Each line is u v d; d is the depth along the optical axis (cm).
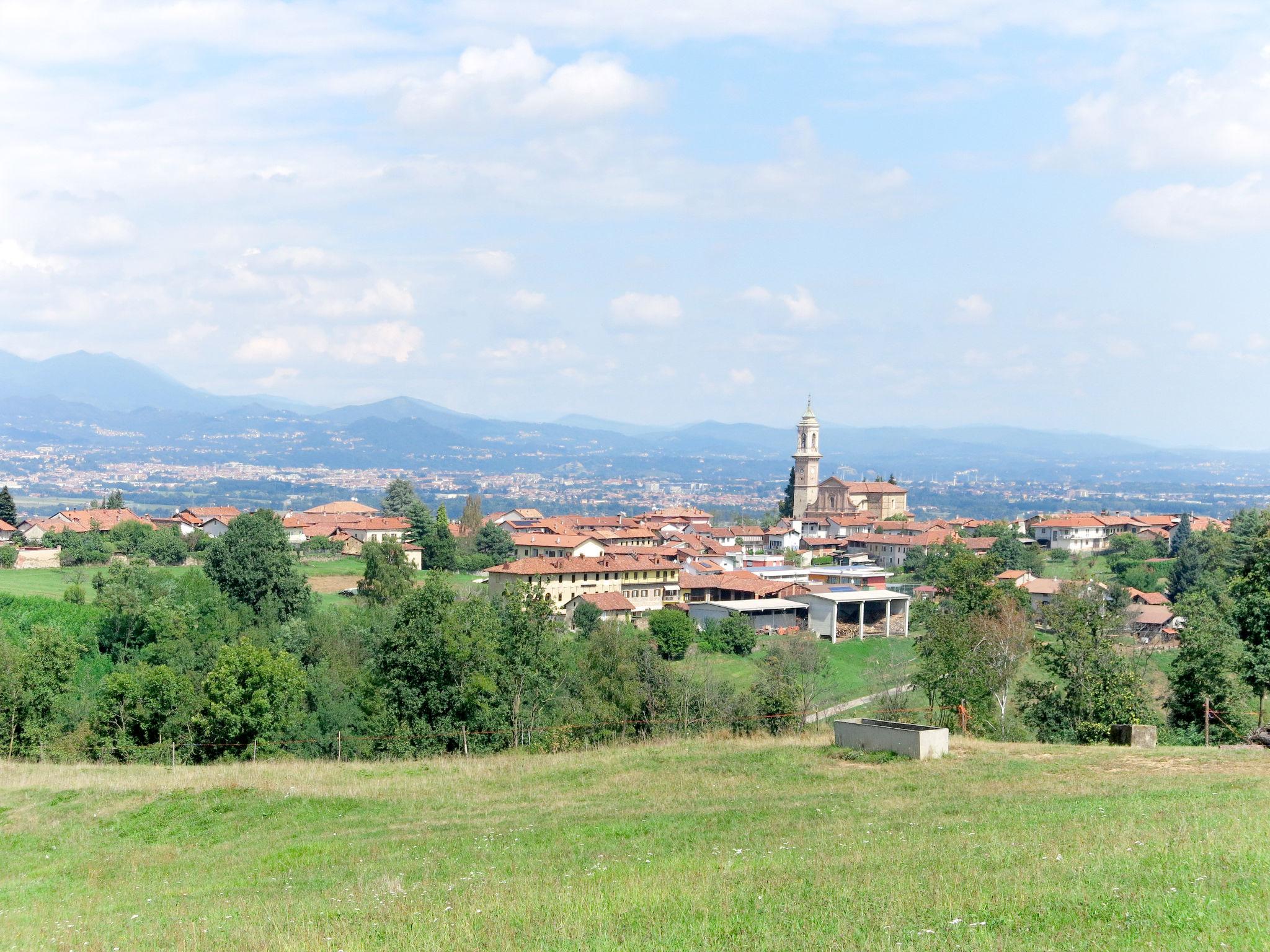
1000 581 16538
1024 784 4159
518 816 4197
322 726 8612
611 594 17338
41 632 9281
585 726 7588
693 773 4881
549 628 8344
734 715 8938
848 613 17212
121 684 8650
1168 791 3728
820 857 2952
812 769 4759
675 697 8925
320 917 2691
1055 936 1984
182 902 3145
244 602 13725
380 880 3148
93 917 3042
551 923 2373
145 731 8806
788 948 2062
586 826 3866
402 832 4044
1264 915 1972
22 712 8894
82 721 9094
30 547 19550
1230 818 2950
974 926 2072
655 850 3350
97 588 14062
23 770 5806
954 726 7338
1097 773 4306
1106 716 7156
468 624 8031
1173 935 1919
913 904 2294
